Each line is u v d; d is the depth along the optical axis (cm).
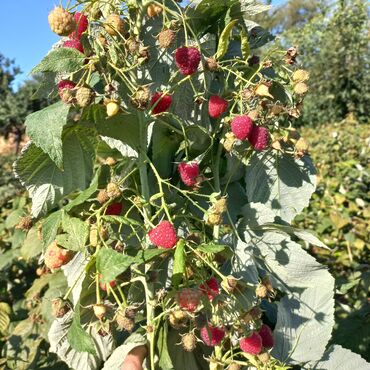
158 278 29
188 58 27
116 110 25
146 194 28
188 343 25
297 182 34
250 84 30
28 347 56
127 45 26
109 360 29
